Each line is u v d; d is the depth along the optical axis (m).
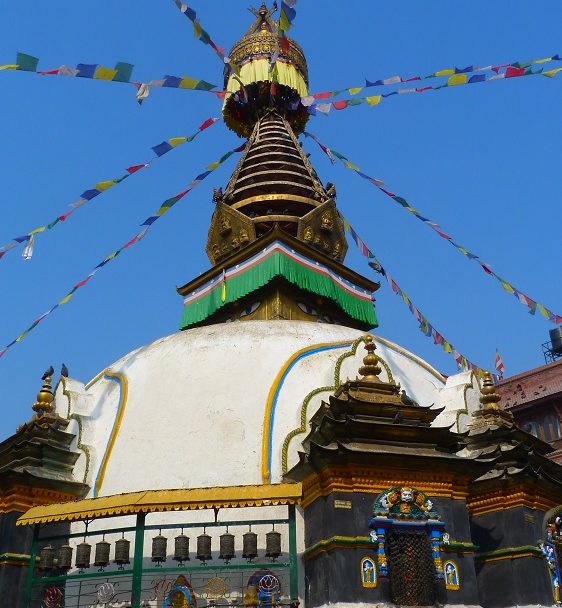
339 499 13.21
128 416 17.69
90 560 15.74
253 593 13.53
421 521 13.45
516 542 15.66
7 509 15.98
